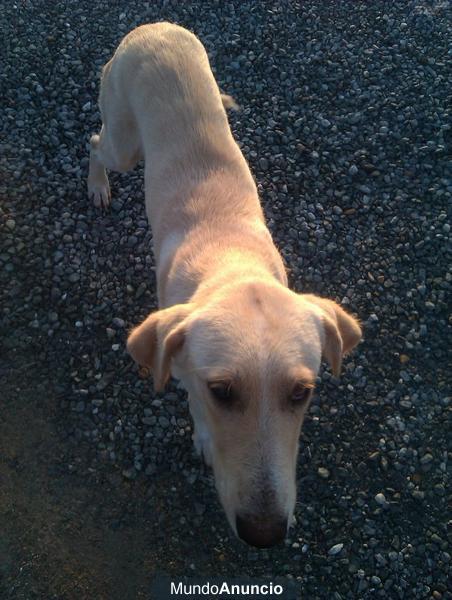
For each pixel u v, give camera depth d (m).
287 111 1.13
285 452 0.49
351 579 0.74
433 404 0.87
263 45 1.21
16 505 0.77
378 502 0.79
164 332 0.56
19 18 1.20
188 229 0.71
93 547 0.75
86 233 0.97
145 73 0.79
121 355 0.87
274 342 0.49
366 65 1.21
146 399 0.85
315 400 0.86
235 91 1.15
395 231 1.02
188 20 1.23
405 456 0.83
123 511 0.77
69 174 1.03
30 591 0.72
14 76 1.12
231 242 0.68
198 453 0.81
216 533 0.76
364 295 0.95
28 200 1.00
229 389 0.48
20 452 0.80
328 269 0.97
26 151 1.04
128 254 0.96
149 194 0.78
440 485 0.81
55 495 0.78
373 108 1.15
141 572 0.74
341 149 1.09
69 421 0.83
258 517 0.47
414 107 1.16
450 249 1.00
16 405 0.84
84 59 1.16
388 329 0.92
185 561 0.75
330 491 0.80
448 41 1.25
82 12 1.23
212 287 0.59
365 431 0.84
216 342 0.50
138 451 0.81
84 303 0.91
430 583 0.75
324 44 1.23
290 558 0.75
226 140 0.77
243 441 0.48
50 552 0.74
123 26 1.21
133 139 0.87
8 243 0.96
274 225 1.00
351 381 0.88
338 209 1.03
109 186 1.00
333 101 1.15
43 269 0.94
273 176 1.05
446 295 0.96
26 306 0.91
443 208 1.05
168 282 0.69
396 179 1.07
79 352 0.88
